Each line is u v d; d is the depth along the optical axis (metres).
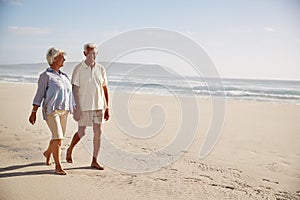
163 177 4.40
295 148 6.12
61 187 3.90
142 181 4.20
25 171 4.43
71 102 4.54
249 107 12.94
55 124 4.31
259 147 6.21
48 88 4.25
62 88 4.31
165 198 3.67
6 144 5.84
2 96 13.46
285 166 5.00
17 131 6.91
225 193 3.87
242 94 20.12
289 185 4.17
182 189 3.96
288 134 7.49
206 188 4.02
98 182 4.11
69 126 7.66
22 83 21.50
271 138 7.05
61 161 5.00
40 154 5.27
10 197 3.55
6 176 4.21
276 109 12.41
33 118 4.32
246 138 7.02
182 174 4.55
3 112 9.39
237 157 5.48
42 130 7.05
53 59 4.34
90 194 3.71
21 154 5.23
